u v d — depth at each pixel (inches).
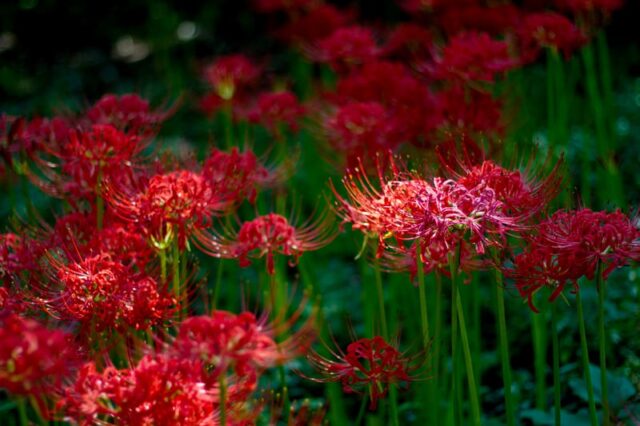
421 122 156.4
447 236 103.9
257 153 294.7
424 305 116.7
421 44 209.9
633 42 379.9
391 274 181.0
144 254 118.6
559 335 181.2
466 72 163.0
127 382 89.8
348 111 151.6
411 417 173.3
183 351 84.4
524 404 167.8
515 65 170.6
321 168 261.1
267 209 245.6
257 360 87.4
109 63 420.8
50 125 143.9
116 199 120.1
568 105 301.0
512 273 109.7
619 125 300.5
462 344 119.6
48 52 437.4
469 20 201.0
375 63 169.0
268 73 372.2
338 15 236.2
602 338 108.0
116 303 104.5
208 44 418.6
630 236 101.9
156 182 112.7
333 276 230.5
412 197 104.3
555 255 105.5
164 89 366.9
